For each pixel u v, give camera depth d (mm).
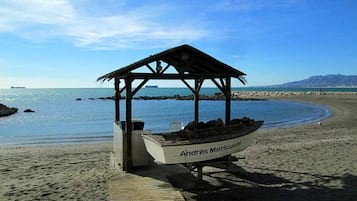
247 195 6797
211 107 46531
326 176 8094
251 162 9898
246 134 7996
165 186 7121
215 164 7492
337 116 29094
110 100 79438
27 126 27094
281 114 33938
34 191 7402
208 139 7008
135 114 36406
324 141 13953
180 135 7086
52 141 18312
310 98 63406
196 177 7945
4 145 16875
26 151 13844
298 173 8461
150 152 7492
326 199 6430
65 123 29188
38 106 55969
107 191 7215
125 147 8336
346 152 11117
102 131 23047
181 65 8156
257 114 34312
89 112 41969
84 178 8453
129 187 7074
